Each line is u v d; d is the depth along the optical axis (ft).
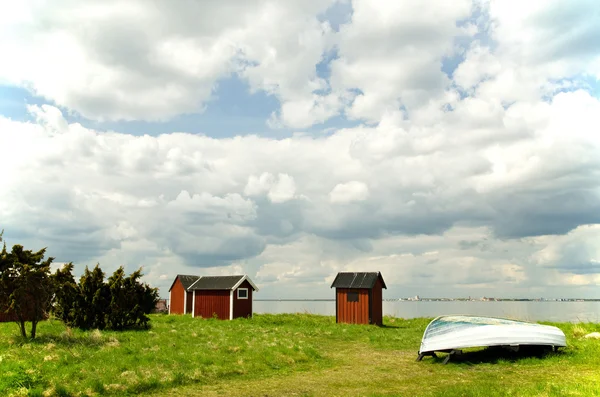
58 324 87.51
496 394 40.68
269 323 119.55
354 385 47.44
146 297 97.19
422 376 51.39
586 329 85.61
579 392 40.01
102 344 65.10
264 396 43.09
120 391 43.19
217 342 71.67
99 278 88.74
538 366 53.78
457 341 58.65
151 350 61.62
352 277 126.00
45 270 70.59
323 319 134.51
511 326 58.85
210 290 138.31
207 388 45.85
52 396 39.88
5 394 39.24
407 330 102.89
